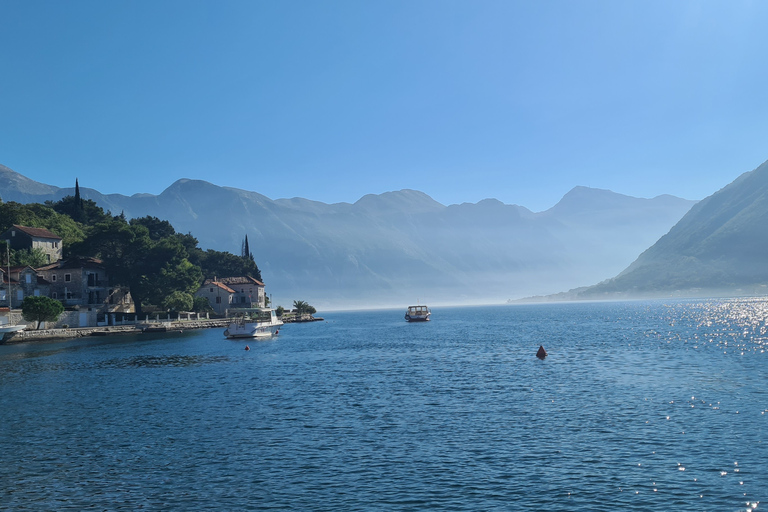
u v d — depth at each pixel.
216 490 26.36
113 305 158.75
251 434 36.16
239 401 47.66
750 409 39.75
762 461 28.34
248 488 26.52
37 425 39.72
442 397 48.28
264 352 94.00
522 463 29.25
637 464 28.56
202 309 179.62
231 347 103.94
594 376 58.47
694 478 26.41
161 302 154.38
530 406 43.41
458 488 26.02
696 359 71.69
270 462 30.23
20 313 121.12
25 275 137.12
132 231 157.50
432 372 65.06
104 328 135.88
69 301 146.00
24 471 29.48
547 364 70.62
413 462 29.81
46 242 159.12
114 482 27.69
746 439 32.19
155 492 26.28
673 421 36.94
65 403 47.88
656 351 83.56
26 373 67.56
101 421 40.69
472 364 72.50
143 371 68.62
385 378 60.62
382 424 38.34
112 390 54.38
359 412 42.47
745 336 110.25
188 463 30.33
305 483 27.02
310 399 48.25
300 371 67.75
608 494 24.88
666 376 56.88
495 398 47.28
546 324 182.62
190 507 24.48
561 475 27.34
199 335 136.75
